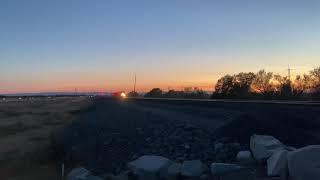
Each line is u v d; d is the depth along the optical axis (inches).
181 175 628.1
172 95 4200.3
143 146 957.8
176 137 957.2
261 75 2783.0
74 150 989.2
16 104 6102.4
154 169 658.2
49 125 2026.3
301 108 980.6
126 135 1110.4
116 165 812.0
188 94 3848.4
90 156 935.0
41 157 1006.4
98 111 2684.5
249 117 919.7
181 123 1210.6
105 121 1637.6
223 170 599.5
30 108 4333.2
